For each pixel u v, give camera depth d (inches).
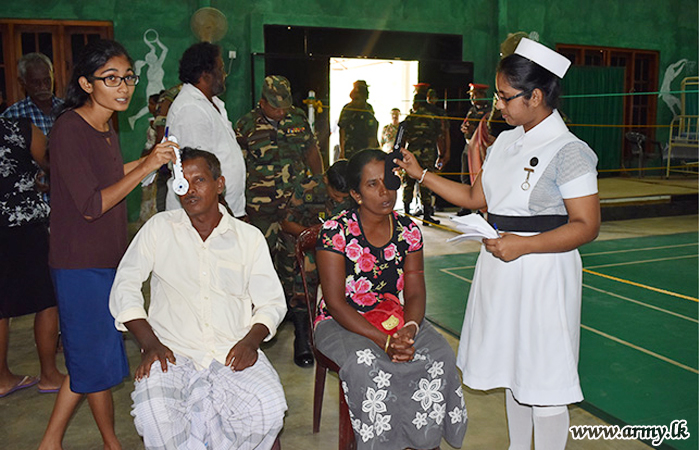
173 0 354.9
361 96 330.3
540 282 90.6
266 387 89.5
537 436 97.9
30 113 161.2
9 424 123.3
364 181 98.4
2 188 126.3
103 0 345.1
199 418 88.4
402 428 95.7
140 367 87.9
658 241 303.7
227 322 94.5
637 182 451.8
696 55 497.7
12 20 336.8
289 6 377.1
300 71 379.9
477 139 247.8
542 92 88.0
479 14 422.9
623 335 173.0
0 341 135.0
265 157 159.3
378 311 100.6
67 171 92.4
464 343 101.7
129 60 95.1
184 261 93.3
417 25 406.3
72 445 115.4
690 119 491.2
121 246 101.8
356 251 101.0
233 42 371.2
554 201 90.0
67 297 96.2
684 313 191.9
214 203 94.3
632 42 476.1
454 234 318.7
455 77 416.8
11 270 129.9
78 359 98.0
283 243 164.2
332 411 130.3
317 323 109.3
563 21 451.2
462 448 115.2
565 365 91.9
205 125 132.0
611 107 474.9
